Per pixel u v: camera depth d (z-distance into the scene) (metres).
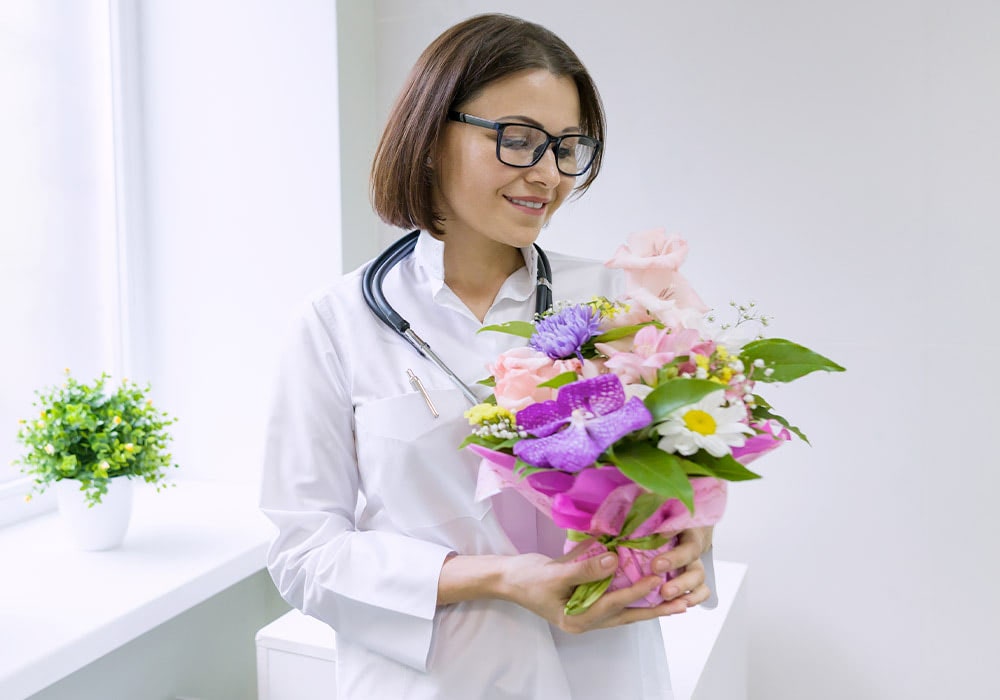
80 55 1.98
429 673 0.99
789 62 1.77
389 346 1.05
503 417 0.79
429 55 0.99
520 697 0.98
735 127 1.82
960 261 1.68
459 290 1.09
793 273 1.80
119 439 1.67
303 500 1.04
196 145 2.04
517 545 1.00
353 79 1.99
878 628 1.79
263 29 1.97
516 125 0.92
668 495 0.65
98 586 1.50
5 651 1.26
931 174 1.69
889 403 1.75
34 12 1.88
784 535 1.84
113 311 2.08
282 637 1.50
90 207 2.02
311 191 1.96
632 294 0.85
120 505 1.67
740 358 0.83
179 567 1.58
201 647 1.80
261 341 2.03
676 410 0.71
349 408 1.06
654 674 1.06
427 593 0.94
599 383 0.71
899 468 1.75
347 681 1.06
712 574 1.02
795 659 1.86
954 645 1.74
